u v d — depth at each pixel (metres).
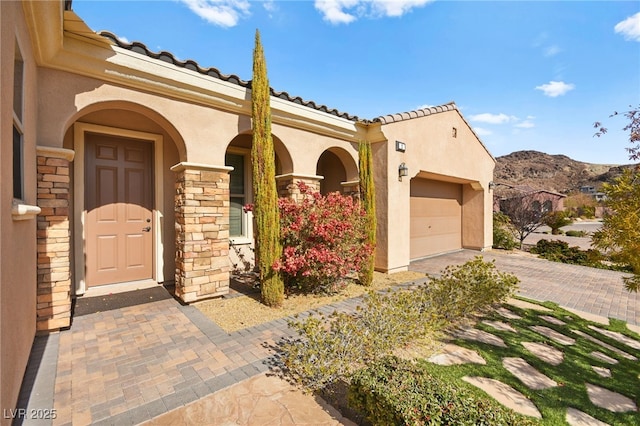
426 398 2.23
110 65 4.53
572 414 2.79
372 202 7.25
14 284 2.51
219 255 5.75
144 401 2.79
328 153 10.35
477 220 13.30
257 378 3.19
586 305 6.23
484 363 3.65
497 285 5.95
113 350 3.76
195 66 5.34
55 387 2.97
